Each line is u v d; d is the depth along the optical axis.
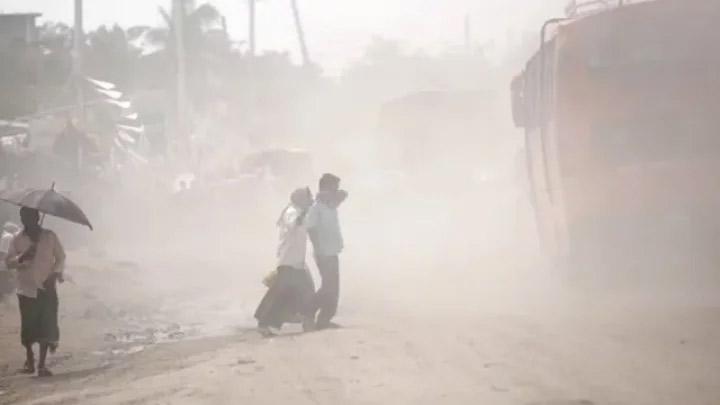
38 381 13.48
